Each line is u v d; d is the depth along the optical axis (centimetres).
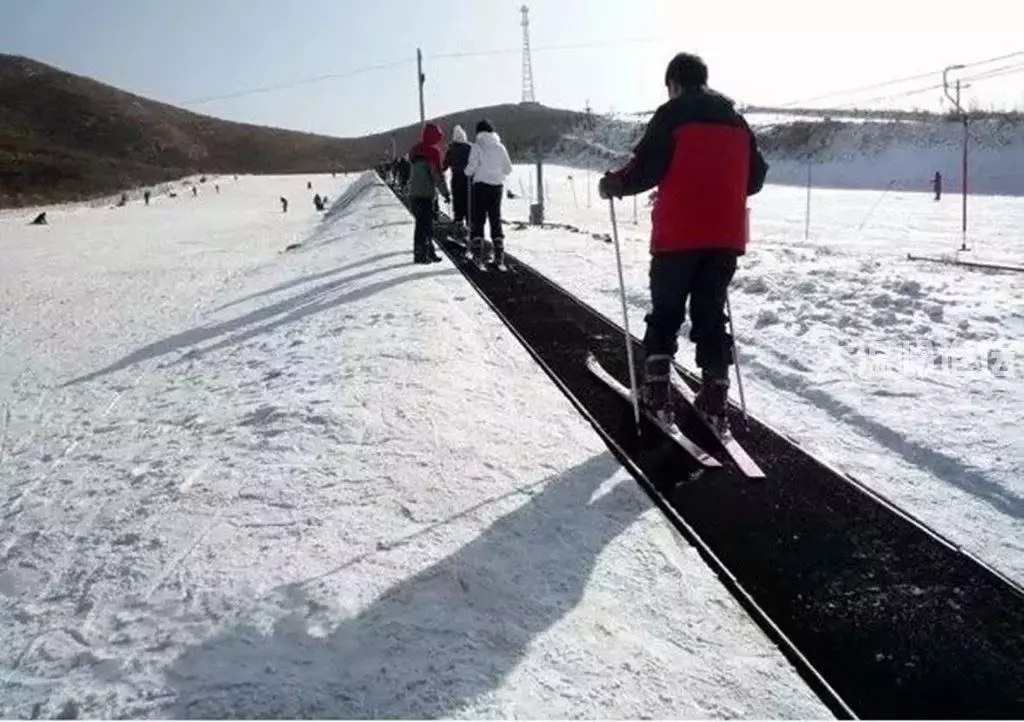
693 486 372
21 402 771
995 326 629
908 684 239
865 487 369
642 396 458
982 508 352
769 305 755
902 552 312
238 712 228
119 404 702
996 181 5253
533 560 309
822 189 5547
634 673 245
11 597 319
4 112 13825
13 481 500
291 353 726
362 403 510
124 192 8988
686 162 388
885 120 7306
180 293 1800
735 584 290
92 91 15862
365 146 18050
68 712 234
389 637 260
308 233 3931
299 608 278
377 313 810
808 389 516
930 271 967
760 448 418
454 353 625
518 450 420
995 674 242
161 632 274
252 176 12456
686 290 405
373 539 328
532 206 2202
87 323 1401
